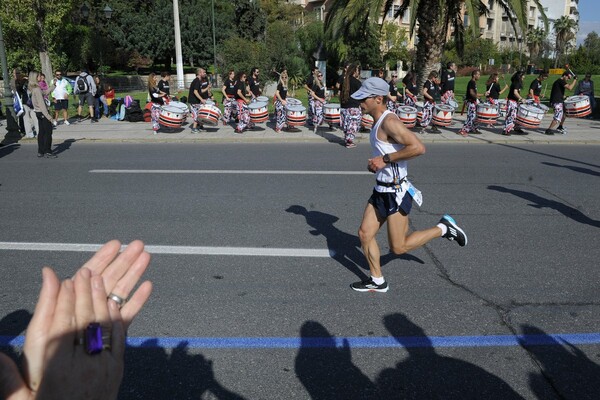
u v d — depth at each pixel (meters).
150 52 46.88
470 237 5.94
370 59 39.97
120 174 9.30
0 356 0.81
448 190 8.16
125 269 1.00
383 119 4.15
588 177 9.23
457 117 18.50
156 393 3.10
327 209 7.05
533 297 4.42
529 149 12.49
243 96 14.69
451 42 54.56
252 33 52.09
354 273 4.92
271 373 3.31
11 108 13.68
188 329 3.84
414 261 5.22
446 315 4.09
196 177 9.02
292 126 14.88
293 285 4.63
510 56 72.81
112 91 19.03
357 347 3.62
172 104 14.70
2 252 5.42
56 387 0.80
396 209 4.22
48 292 0.84
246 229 6.18
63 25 30.83
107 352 0.85
